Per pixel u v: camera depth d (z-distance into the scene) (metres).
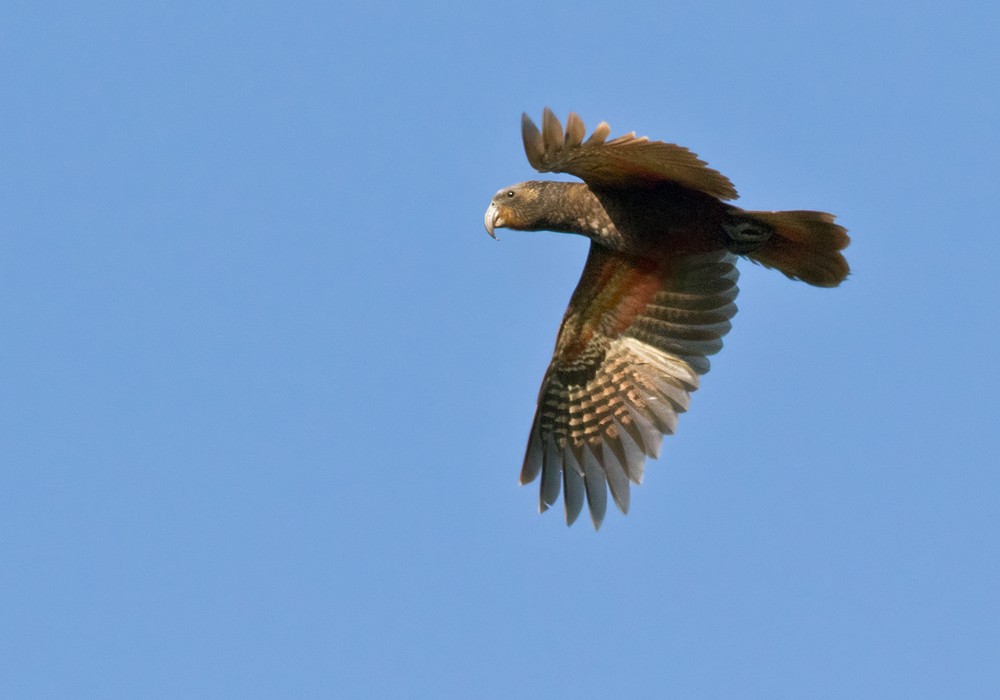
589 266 19.41
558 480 20.55
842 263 18.45
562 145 16.25
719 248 18.67
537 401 20.53
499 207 19.00
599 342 20.11
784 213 17.73
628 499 20.00
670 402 19.89
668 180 17.59
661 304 19.55
